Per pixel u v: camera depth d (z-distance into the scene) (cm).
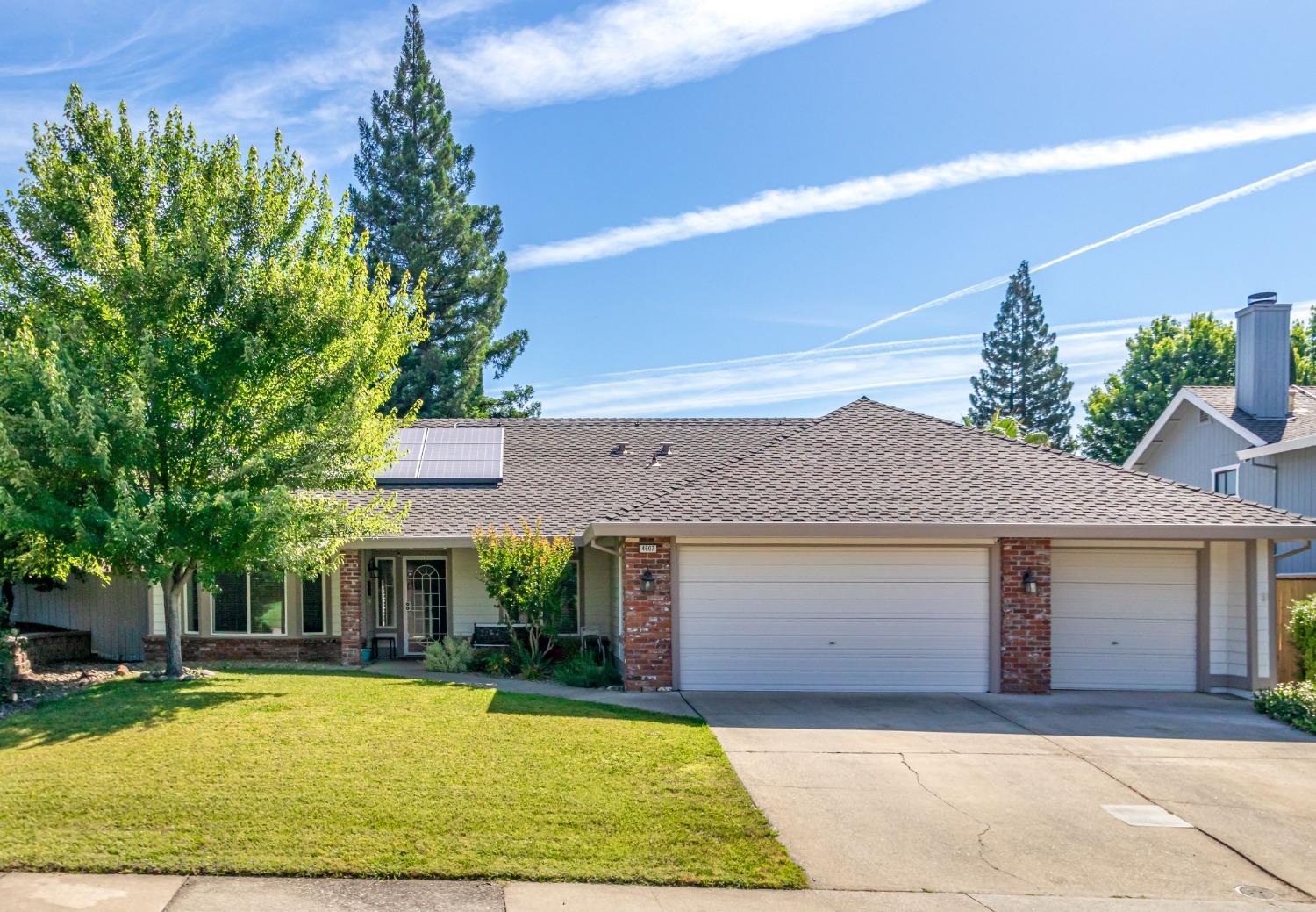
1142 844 752
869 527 1369
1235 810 842
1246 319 2131
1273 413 2084
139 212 1334
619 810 775
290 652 1783
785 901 627
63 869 634
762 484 1511
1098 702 1355
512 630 1599
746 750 1012
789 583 1447
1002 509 1419
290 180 1379
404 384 3506
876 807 826
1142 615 1493
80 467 1188
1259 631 1438
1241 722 1212
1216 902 646
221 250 1292
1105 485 1509
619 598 1605
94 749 935
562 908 602
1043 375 5053
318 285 1320
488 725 1073
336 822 727
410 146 3706
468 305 3831
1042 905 634
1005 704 1334
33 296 1309
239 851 666
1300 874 698
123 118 1343
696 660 1434
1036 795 873
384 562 1859
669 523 1373
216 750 934
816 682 1438
